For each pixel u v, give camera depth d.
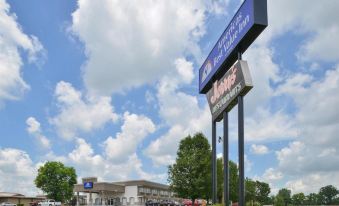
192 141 43.38
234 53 22.41
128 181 97.88
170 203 74.50
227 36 23.36
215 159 27.50
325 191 163.25
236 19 21.80
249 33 20.12
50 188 99.12
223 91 24.34
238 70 21.42
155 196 104.12
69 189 100.50
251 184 76.31
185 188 41.66
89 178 90.94
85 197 99.12
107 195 96.06
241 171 19.89
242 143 20.45
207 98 28.95
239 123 20.91
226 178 23.83
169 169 43.34
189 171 41.94
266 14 19.50
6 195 95.88
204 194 41.81
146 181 97.50
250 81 20.62
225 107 23.89
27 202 99.00
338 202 160.62
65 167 102.88
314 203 160.25
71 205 96.00
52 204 79.19
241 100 21.34
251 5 19.67
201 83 29.94
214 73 26.08
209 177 41.44
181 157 43.06
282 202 95.62
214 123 27.44
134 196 96.00
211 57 27.02
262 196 97.25
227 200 23.62
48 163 101.44
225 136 24.33
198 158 42.44
